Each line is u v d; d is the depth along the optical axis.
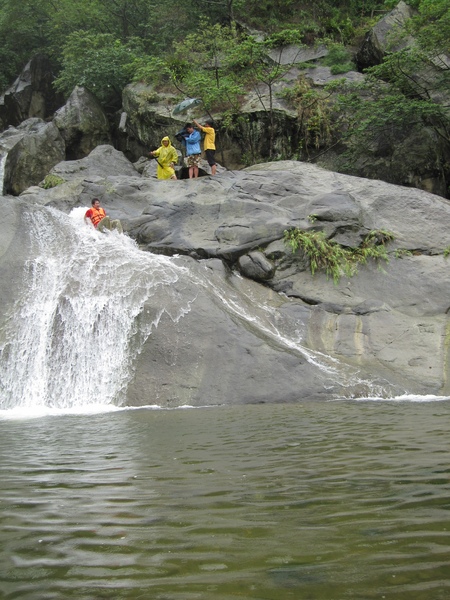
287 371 9.80
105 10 31.45
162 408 9.25
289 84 22.50
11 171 22.23
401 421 6.60
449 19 18.47
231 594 2.18
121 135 24.53
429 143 19.56
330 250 13.13
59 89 29.19
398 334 11.30
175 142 22.34
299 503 3.29
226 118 21.53
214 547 2.64
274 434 5.98
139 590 2.24
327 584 2.24
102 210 14.14
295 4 27.25
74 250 12.46
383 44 22.31
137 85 24.20
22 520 3.13
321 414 7.53
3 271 11.89
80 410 9.40
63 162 19.56
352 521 2.94
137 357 10.31
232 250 13.30
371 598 2.12
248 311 11.85
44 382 10.54
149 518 3.10
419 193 14.97
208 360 10.05
